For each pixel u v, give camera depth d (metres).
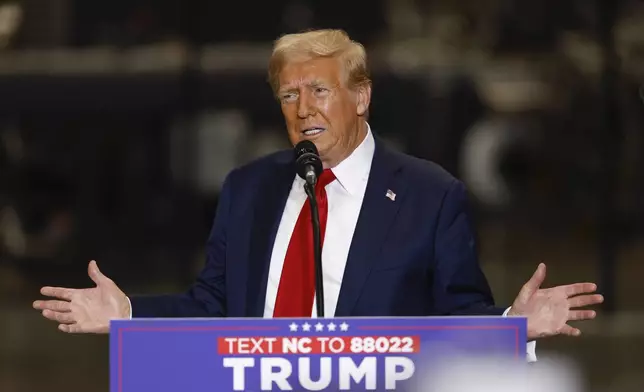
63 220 45.78
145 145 46.00
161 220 45.72
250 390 8.25
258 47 43.62
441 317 8.25
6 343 34.06
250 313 10.50
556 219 49.16
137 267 45.09
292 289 10.41
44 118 44.94
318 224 9.48
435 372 8.24
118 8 43.66
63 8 43.09
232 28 43.66
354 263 10.34
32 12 43.12
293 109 10.42
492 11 47.28
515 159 49.06
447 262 10.46
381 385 8.24
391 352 8.24
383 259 10.36
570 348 32.56
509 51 48.00
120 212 46.03
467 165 48.38
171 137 45.38
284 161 11.12
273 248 10.63
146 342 8.25
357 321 8.24
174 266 45.16
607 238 41.31
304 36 10.43
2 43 42.97
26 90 42.56
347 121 10.41
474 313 10.27
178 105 42.94
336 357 8.25
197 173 45.12
